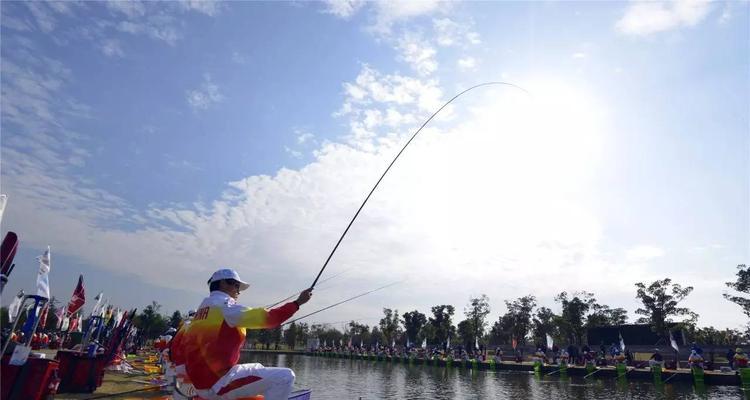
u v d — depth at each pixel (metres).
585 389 26.53
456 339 80.75
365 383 29.70
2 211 5.96
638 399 22.30
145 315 68.88
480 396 23.34
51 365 7.61
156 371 17.80
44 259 7.96
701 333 55.06
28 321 7.68
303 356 79.88
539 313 71.19
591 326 61.09
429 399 22.02
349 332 106.19
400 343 94.00
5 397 7.10
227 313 4.24
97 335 17.50
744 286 39.53
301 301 4.43
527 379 33.34
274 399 4.25
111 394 10.40
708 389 25.89
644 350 46.53
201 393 4.20
